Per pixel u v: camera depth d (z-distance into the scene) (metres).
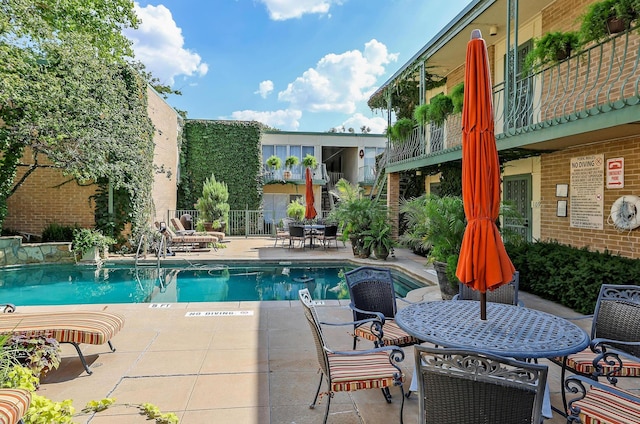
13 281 8.44
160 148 14.97
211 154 19.00
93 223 11.97
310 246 12.61
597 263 4.99
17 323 3.28
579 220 6.44
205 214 16.30
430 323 2.57
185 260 10.16
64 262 10.00
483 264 2.49
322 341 2.41
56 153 9.26
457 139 9.88
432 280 7.33
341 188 11.27
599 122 4.61
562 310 5.31
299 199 20.38
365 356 2.81
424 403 1.83
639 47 4.24
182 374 3.26
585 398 2.16
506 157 7.96
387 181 12.30
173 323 4.68
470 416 1.73
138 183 11.53
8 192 9.64
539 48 5.68
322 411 2.69
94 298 7.21
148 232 11.80
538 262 5.97
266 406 2.75
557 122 5.23
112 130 10.29
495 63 9.05
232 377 3.21
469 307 3.00
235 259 10.20
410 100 12.99
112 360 3.55
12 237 9.39
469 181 2.62
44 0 9.96
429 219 5.91
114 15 11.55
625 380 3.15
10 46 8.27
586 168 6.27
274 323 4.68
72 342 3.20
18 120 8.98
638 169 5.36
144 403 2.71
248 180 19.25
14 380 2.24
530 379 1.63
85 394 2.91
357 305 3.55
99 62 10.16
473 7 6.95
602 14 4.68
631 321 2.80
